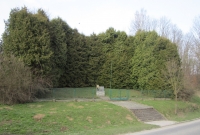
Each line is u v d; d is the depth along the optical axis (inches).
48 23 1111.6
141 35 1676.9
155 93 1402.6
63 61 1258.0
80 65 1537.9
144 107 1043.3
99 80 1633.9
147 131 625.3
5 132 518.9
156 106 1114.1
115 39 1738.4
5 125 553.3
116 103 1066.1
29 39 971.3
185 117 1051.3
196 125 778.2
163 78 1416.1
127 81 1641.2
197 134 564.7
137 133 582.9
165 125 777.6
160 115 1001.5
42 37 1006.4
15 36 965.2
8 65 810.2
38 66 998.4
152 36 1595.7
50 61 1037.2
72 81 1497.3
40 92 1013.2
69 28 1517.0
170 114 1080.2
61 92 1104.2
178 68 1312.7
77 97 1144.2
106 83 1627.7
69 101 985.5
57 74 1204.5
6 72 796.0
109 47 1717.5
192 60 2493.8
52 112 709.9
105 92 1363.2
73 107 855.1
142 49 1593.3
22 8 1039.6
